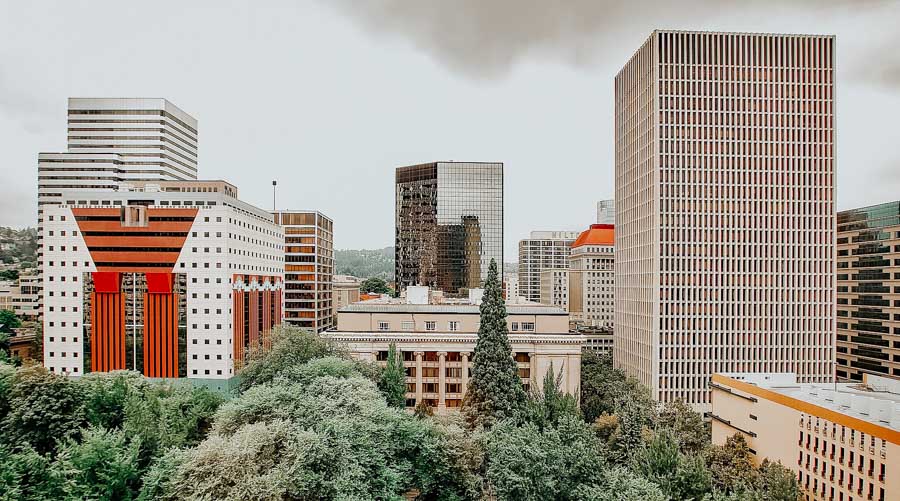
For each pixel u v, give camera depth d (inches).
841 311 6678.2
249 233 5629.9
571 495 2298.2
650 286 5551.2
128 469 2219.5
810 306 5472.4
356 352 4512.8
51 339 5083.7
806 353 5447.8
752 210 5497.1
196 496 1916.8
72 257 5068.9
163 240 5049.2
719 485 2878.9
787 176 5536.4
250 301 5649.6
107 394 2878.9
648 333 5575.8
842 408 2719.0
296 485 2010.3
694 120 5531.5
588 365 5339.6
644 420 3789.4
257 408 2620.6
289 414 2600.9
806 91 5590.6
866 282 6254.9
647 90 5743.1
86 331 5275.6
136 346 5113.2
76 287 5068.9
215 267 5049.2
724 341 5408.5
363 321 4699.8
